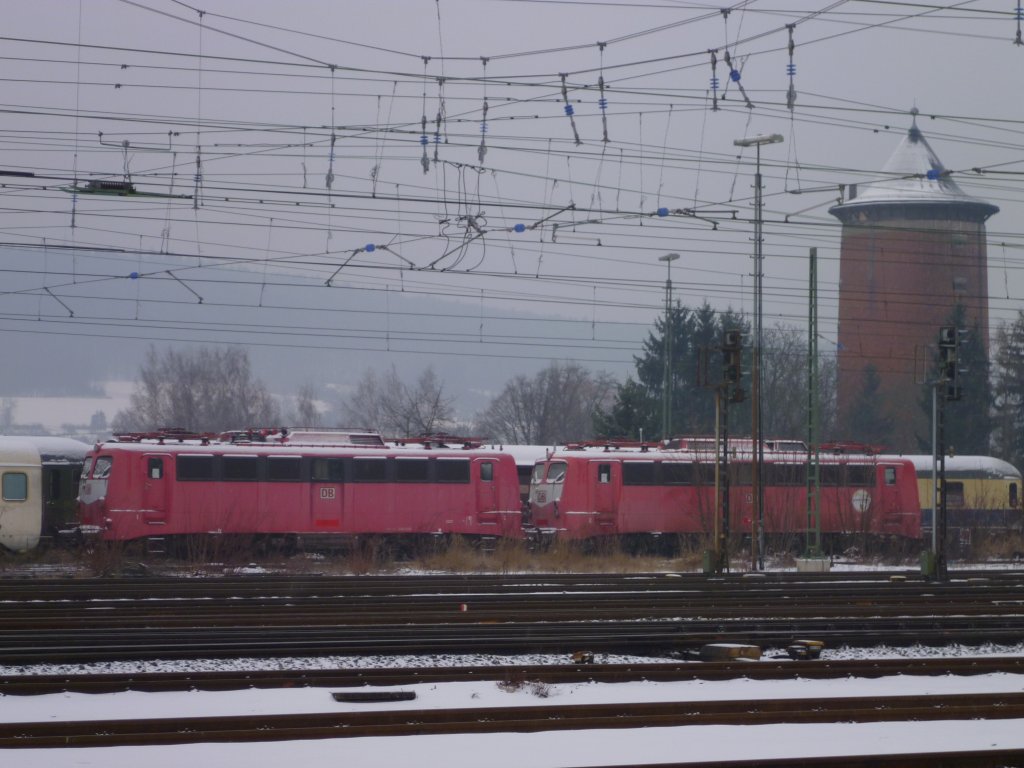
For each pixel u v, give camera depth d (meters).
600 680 36.59
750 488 99.12
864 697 32.47
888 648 44.16
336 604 52.28
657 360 168.38
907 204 146.62
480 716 30.19
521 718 30.36
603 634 44.16
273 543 88.25
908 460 104.25
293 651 39.78
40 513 85.81
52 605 49.69
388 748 27.38
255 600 52.41
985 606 55.31
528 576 68.44
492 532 92.25
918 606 55.16
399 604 52.19
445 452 92.38
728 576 71.88
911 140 152.00
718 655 40.81
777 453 100.94
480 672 36.28
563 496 96.06
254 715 29.59
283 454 88.31
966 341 150.50
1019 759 26.61
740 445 101.00
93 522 84.25
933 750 27.67
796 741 28.47
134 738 27.58
